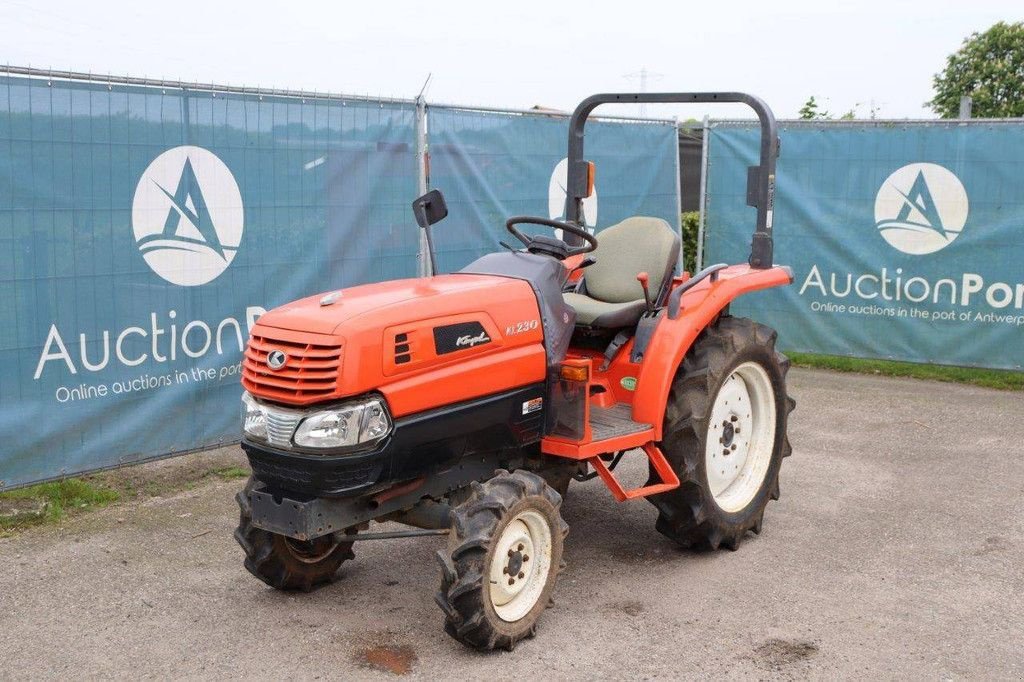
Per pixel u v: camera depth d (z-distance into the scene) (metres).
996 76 22.31
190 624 4.12
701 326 4.70
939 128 8.36
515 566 3.90
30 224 5.19
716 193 9.60
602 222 9.09
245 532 4.19
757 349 4.97
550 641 3.96
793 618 4.14
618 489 4.36
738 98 4.95
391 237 7.00
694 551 4.90
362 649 3.90
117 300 5.58
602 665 3.76
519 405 4.20
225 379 6.16
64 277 5.35
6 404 5.18
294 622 4.14
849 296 8.98
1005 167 8.15
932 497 5.63
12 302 5.15
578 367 4.21
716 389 4.66
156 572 4.63
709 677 3.66
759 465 5.14
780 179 9.14
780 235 9.22
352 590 4.47
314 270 6.55
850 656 3.81
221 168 5.98
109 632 4.04
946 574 4.57
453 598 3.69
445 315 3.91
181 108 5.75
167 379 5.87
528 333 4.21
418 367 3.80
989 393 8.12
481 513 3.77
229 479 5.97
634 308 4.73
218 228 6.01
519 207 8.09
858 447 6.64
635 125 9.34
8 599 4.32
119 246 5.56
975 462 6.27
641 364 4.62
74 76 5.27
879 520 5.29
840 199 8.88
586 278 5.11
